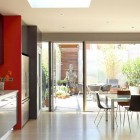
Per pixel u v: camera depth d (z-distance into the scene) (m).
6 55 5.64
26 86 6.31
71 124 6.13
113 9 5.12
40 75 7.58
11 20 5.64
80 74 8.24
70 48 8.27
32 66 6.78
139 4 4.77
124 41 8.02
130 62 8.41
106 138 4.86
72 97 8.26
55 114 7.55
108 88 8.14
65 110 8.25
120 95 6.21
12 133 5.23
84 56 8.13
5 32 5.64
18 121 5.60
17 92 5.53
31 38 6.79
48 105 8.12
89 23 6.51
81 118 6.91
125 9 5.12
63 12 5.33
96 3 4.68
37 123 6.22
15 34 5.64
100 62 8.28
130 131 5.44
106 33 7.98
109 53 8.32
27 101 6.44
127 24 6.67
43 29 7.34
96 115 7.39
